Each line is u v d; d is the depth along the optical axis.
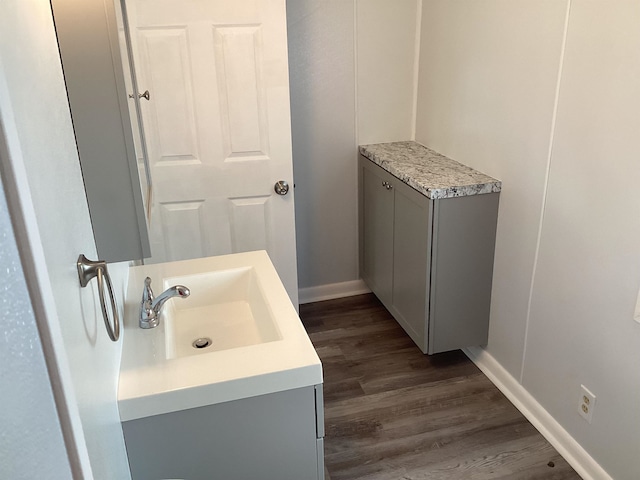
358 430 2.35
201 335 1.70
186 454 1.34
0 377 0.72
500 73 2.32
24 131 0.72
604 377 1.94
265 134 2.62
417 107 3.11
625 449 1.89
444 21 2.71
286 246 2.83
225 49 2.45
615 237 1.81
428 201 2.37
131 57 1.69
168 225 2.65
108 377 1.17
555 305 2.15
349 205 3.26
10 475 0.77
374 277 3.18
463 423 2.38
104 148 1.13
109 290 1.05
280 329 1.49
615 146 1.77
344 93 3.02
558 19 1.96
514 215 2.34
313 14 2.84
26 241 0.68
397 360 2.80
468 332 2.63
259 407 1.35
